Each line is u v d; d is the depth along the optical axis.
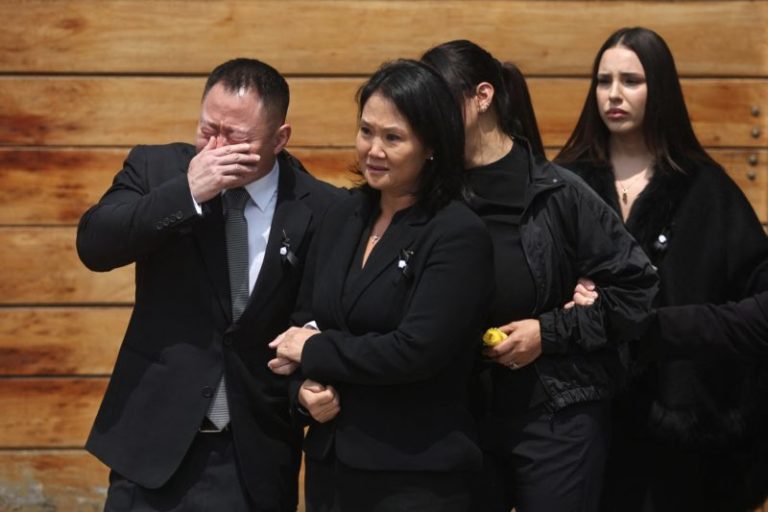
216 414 12.14
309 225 12.33
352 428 11.13
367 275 11.16
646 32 13.69
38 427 17.30
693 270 13.36
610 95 13.62
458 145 11.24
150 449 11.95
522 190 12.05
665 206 13.38
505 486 12.53
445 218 11.05
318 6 17.06
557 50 17.22
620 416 13.50
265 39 17.09
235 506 12.10
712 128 17.34
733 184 13.73
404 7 17.09
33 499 17.38
